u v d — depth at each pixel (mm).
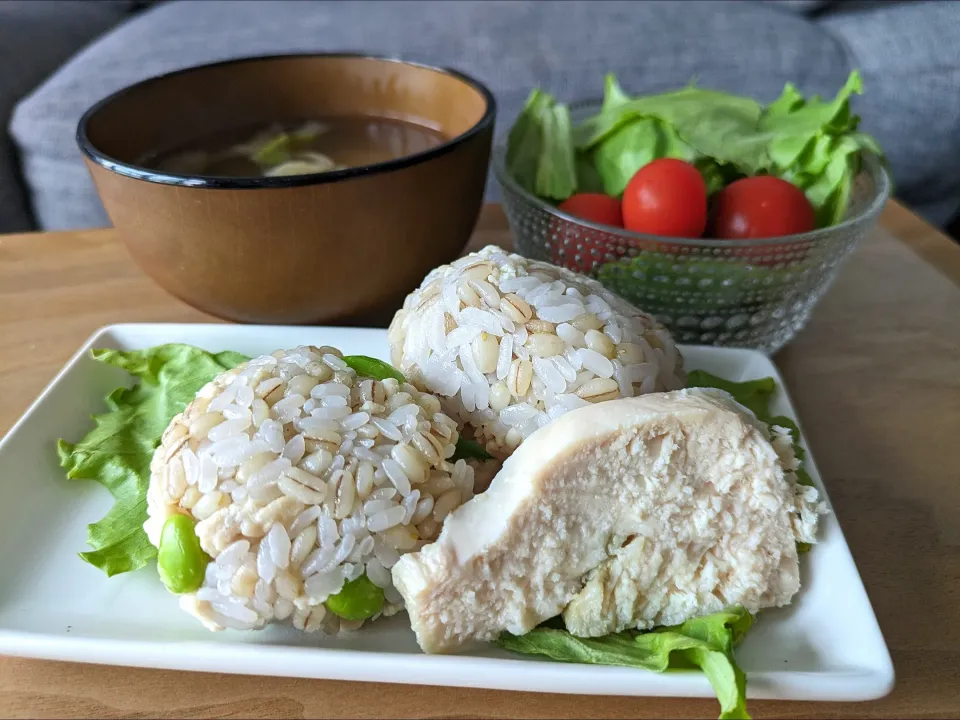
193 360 200
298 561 137
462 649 140
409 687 136
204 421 148
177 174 181
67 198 430
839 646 136
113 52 433
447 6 452
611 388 159
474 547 133
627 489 141
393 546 142
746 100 266
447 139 239
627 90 421
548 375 159
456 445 161
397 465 145
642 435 139
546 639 140
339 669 129
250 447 142
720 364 202
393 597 144
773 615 146
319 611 139
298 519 139
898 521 172
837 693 126
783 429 166
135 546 156
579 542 142
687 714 132
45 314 243
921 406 208
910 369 222
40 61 451
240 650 130
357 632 145
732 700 119
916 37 415
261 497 138
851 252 221
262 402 148
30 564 156
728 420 141
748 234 223
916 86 413
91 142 203
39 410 183
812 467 166
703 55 425
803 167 241
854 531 170
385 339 208
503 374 161
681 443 141
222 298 208
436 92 243
